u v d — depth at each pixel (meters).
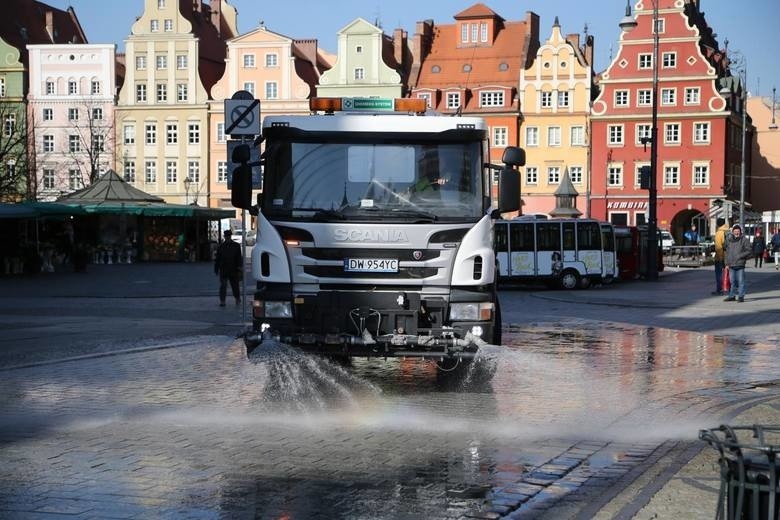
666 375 13.45
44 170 90.50
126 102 90.31
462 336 11.22
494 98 85.31
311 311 11.28
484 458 8.14
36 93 91.00
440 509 6.60
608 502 6.55
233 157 11.96
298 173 11.54
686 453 8.19
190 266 55.75
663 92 79.94
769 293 32.19
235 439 8.90
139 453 8.29
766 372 13.81
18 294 32.28
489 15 88.06
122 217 60.19
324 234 11.32
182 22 89.62
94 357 14.96
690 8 84.19
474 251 11.37
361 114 12.42
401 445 8.66
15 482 7.29
